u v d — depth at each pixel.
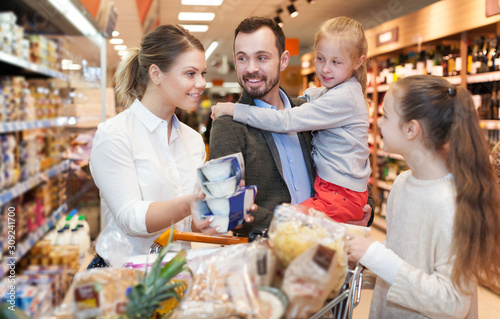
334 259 0.91
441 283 1.19
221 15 9.23
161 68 1.58
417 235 1.32
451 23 4.78
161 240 1.39
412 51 6.05
